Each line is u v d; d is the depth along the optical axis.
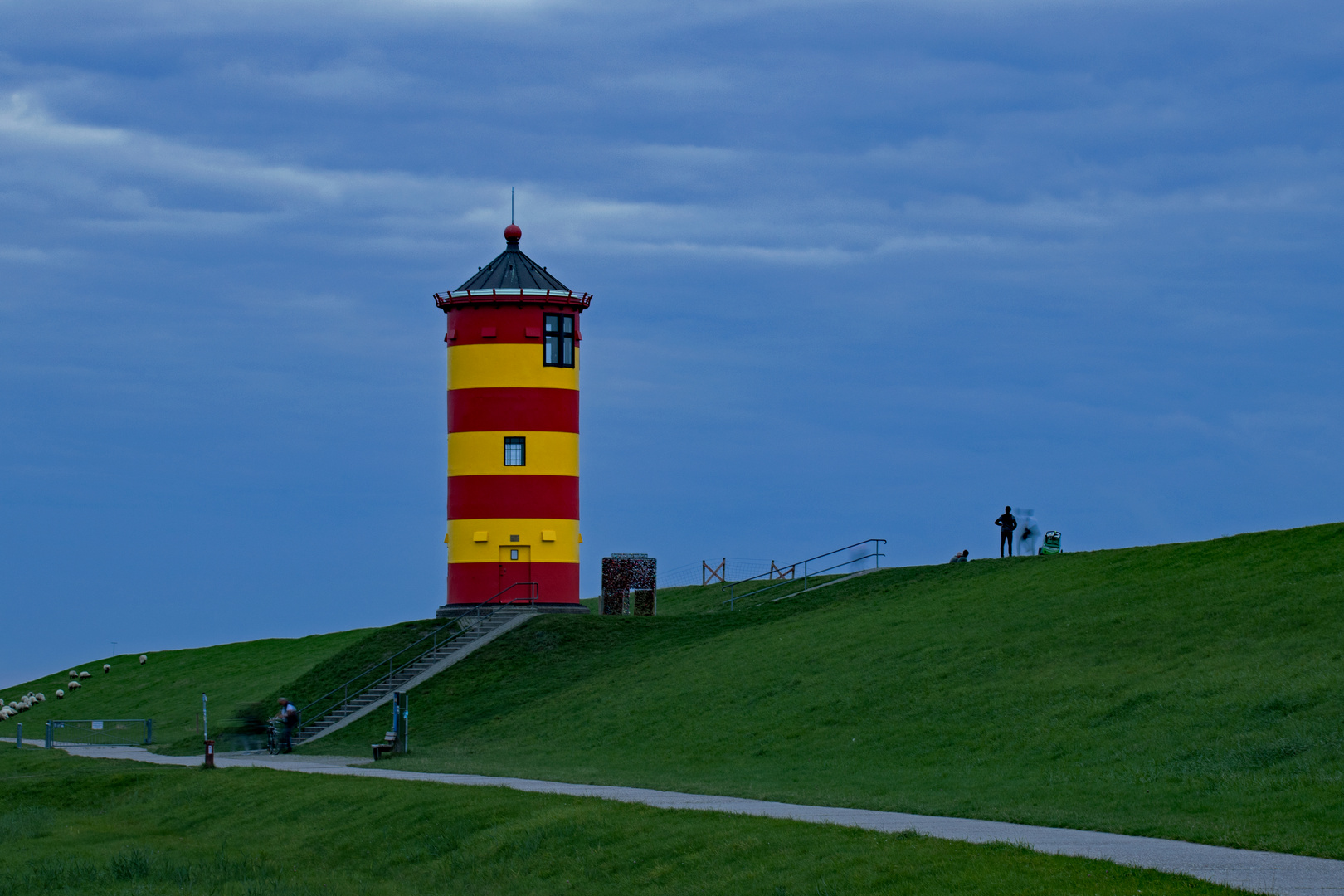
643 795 32.75
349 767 44.66
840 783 35.03
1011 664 44.00
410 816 32.81
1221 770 29.83
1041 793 30.84
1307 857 21.78
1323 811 25.34
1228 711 33.69
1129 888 19.55
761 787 34.19
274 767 45.94
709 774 38.88
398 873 29.75
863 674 47.09
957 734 38.38
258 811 37.53
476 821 30.88
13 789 45.69
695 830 26.48
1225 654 39.09
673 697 51.03
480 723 55.69
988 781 33.19
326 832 33.81
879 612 56.88
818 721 43.47
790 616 61.78
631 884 24.88
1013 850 22.22
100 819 40.72
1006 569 59.16
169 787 43.22
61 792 45.12
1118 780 30.89
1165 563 51.50
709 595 78.56
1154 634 43.03
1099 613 47.03
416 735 55.56
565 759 45.38
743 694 48.69
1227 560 49.50
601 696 54.47
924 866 21.89
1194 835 23.97
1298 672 35.19
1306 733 30.61
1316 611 40.47
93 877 31.19
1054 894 19.69
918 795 31.72
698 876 24.19
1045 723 37.12
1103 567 53.81
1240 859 21.58
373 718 59.34
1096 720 36.19
